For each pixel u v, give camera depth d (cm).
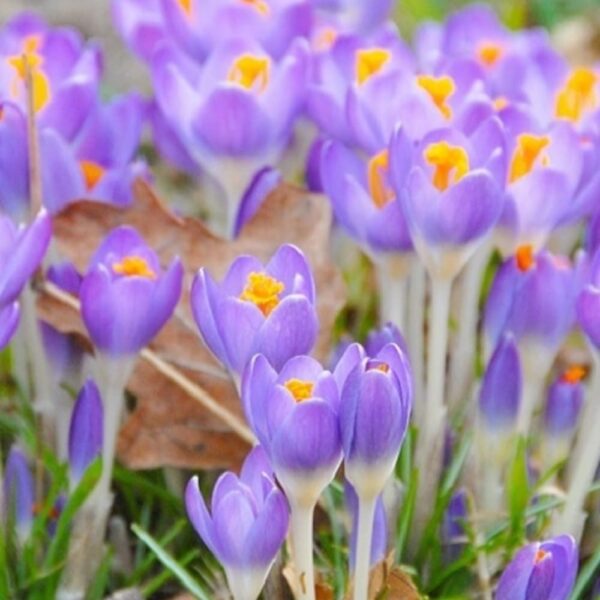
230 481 101
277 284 103
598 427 108
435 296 109
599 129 116
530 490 110
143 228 117
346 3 132
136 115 118
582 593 112
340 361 101
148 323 108
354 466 101
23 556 110
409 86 114
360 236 111
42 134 114
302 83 115
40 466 112
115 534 113
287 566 105
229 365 103
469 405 113
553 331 111
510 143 112
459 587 110
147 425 114
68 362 113
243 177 116
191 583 107
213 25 121
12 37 125
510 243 112
